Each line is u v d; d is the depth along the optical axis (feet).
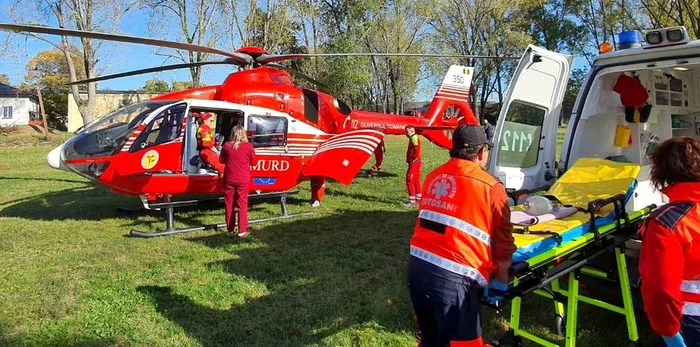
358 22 97.04
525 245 9.16
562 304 12.51
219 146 26.12
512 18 127.85
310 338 12.31
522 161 15.98
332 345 11.89
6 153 69.92
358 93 106.22
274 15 88.79
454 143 8.60
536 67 15.55
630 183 12.28
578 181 13.32
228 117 26.96
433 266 8.04
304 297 15.03
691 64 13.28
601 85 15.92
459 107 38.45
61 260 18.75
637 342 11.03
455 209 8.04
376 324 12.98
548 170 16.29
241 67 28.68
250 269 17.69
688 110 18.66
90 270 17.56
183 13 77.30
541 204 11.61
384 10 115.14
